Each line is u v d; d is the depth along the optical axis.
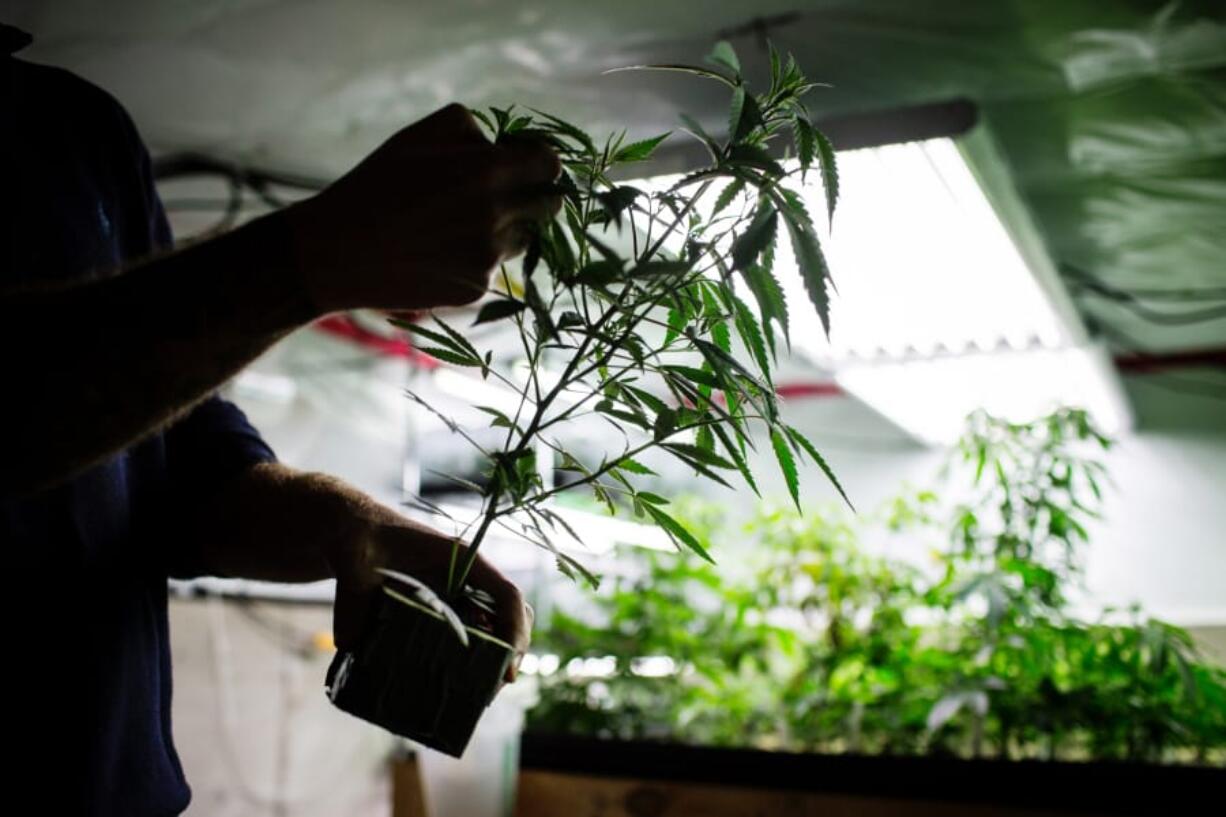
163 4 2.14
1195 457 5.36
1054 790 1.99
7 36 0.93
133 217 1.00
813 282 0.65
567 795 2.25
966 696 2.22
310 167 3.01
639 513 0.85
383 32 2.26
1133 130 2.76
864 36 2.24
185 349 0.61
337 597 0.82
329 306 0.64
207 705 3.81
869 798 2.08
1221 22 2.14
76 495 0.83
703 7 2.12
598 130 2.72
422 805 1.95
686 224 0.81
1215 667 2.48
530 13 2.17
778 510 2.96
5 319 0.60
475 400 4.79
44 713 0.77
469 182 0.61
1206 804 1.91
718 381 0.75
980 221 2.58
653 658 2.73
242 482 0.96
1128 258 3.86
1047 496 2.73
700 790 2.18
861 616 2.80
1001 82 2.46
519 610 0.82
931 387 4.32
